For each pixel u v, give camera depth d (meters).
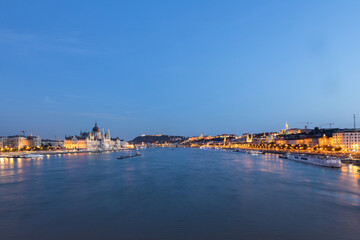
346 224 48.34
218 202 63.75
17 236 44.00
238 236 43.19
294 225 47.94
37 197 69.50
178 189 79.19
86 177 104.81
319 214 54.03
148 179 99.19
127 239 42.47
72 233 45.03
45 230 46.41
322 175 106.00
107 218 52.38
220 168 136.62
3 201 65.50
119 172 121.31
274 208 58.44
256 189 78.38
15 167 142.62
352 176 102.81
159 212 56.00
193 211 56.59
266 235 43.53
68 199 67.25
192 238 42.62
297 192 73.88
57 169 133.38
